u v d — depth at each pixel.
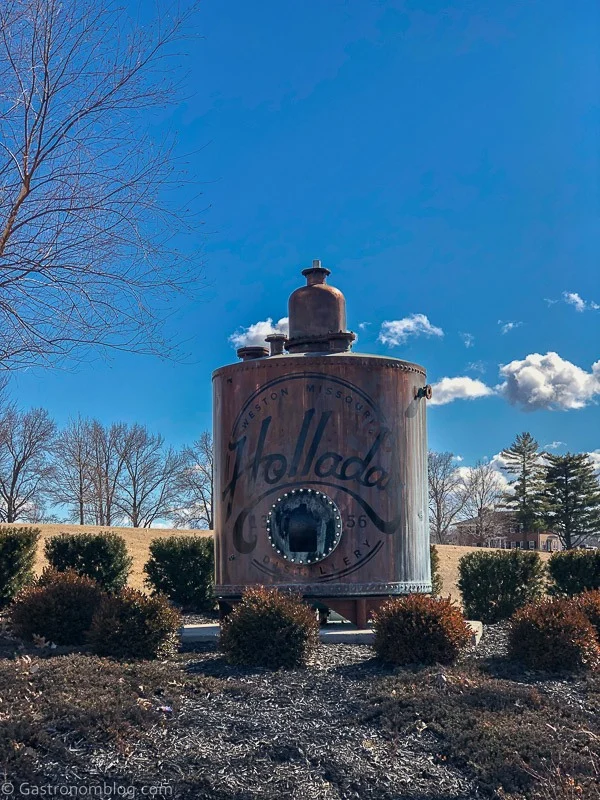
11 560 13.23
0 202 9.12
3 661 7.89
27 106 8.95
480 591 13.73
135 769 5.52
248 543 10.70
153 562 14.45
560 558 14.48
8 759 5.47
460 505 64.38
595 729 6.61
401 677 7.66
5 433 41.09
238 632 8.34
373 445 10.77
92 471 54.12
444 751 6.10
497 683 7.66
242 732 6.22
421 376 11.57
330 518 10.49
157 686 7.14
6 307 8.91
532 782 5.66
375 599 10.64
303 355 10.91
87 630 9.48
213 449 11.66
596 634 9.16
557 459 63.03
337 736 6.24
